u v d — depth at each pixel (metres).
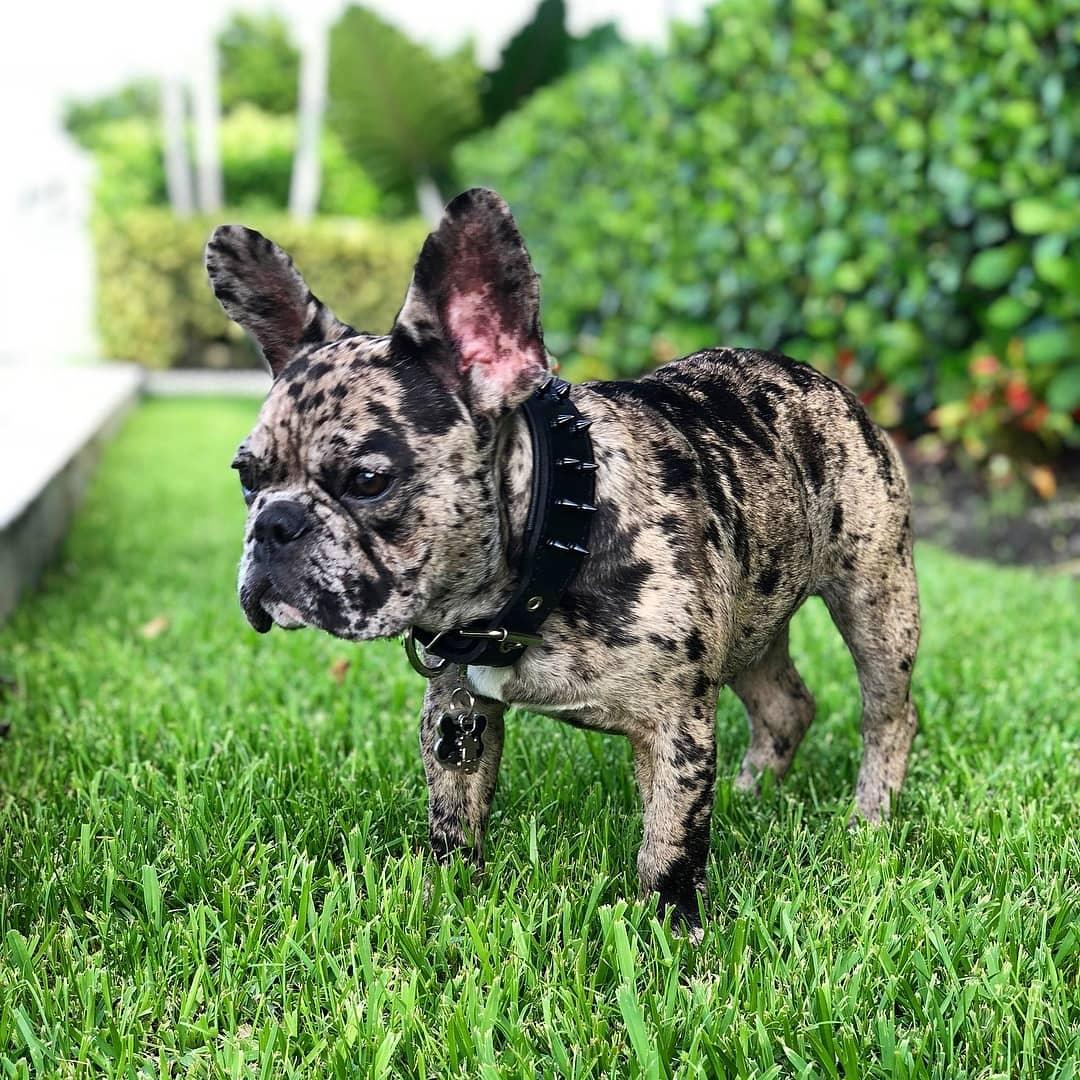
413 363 0.65
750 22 2.12
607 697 0.71
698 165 2.25
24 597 1.59
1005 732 1.04
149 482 2.56
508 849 0.83
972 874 0.81
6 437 2.40
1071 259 1.67
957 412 1.90
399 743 1.03
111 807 0.90
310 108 5.29
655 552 0.70
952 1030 0.63
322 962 0.69
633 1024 0.62
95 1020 0.67
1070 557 1.74
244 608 0.65
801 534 0.82
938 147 1.80
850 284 1.94
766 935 0.71
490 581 0.68
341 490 0.64
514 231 0.64
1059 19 1.64
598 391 0.76
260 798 0.90
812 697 1.00
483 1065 0.60
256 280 0.71
